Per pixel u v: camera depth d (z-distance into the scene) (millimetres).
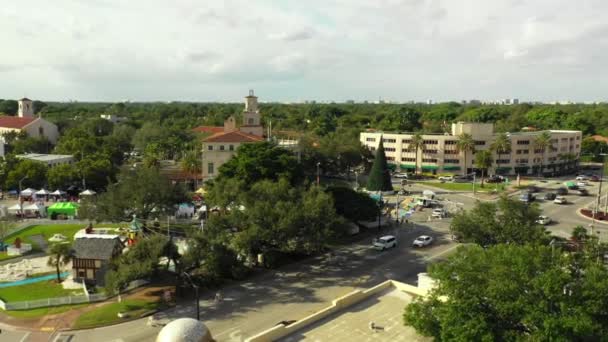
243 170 80688
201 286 56344
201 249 54781
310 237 60219
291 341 32094
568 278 30141
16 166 111438
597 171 172750
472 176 155750
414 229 86000
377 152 123625
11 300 52750
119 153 144375
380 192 119688
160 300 52312
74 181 113312
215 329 45312
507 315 30141
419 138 157875
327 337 32812
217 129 178500
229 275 59844
